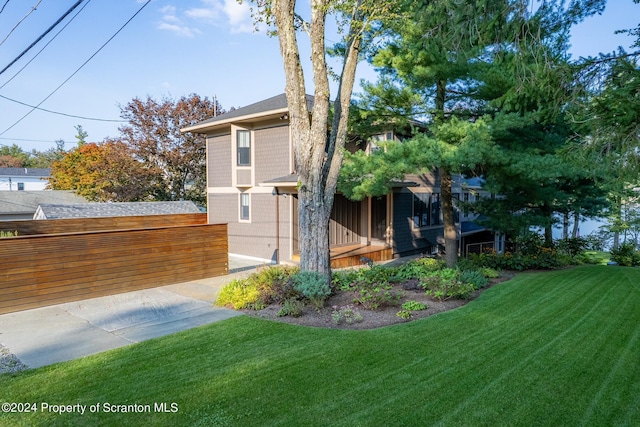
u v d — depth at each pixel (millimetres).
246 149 13406
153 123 21953
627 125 3598
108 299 7574
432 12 4621
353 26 6688
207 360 4301
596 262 13125
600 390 3459
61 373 4062
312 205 6945
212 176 15102
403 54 8508
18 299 6793
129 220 13094
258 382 3723
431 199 16906
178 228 9125
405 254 15211
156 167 21984
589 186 11922
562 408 3178
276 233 12719
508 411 3145
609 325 5199
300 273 6855
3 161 47594
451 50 4992
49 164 50750
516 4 3959
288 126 12109
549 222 10531
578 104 3941
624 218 19203
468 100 9516
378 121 9812
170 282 8969
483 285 7816
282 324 5551
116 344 5000
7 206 20547
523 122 7691
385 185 8867
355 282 7406
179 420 3107
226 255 10102
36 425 3082
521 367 3943
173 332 5426
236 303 6613
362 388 3562
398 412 3154
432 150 7676
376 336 4930
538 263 10367
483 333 4969
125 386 3715
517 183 9203
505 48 4293
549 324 5293
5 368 4238
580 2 4625
